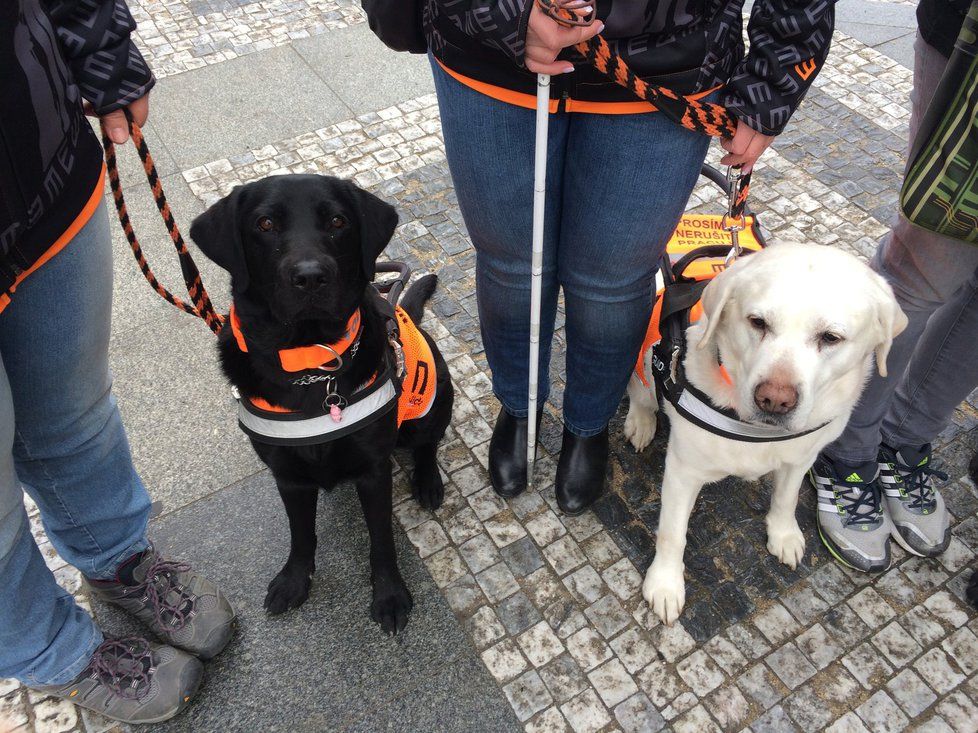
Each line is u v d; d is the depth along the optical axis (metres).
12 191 1.25
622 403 2.80
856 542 2.27
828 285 1.58
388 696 2.04
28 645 1.73
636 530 2.40
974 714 1.97
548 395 2.64
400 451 2.63
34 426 1.64
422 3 1.70
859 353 1.68
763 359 1.62
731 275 1.73
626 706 2.00
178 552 2.35
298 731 1.98
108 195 3.59
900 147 3.74
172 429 2.68
